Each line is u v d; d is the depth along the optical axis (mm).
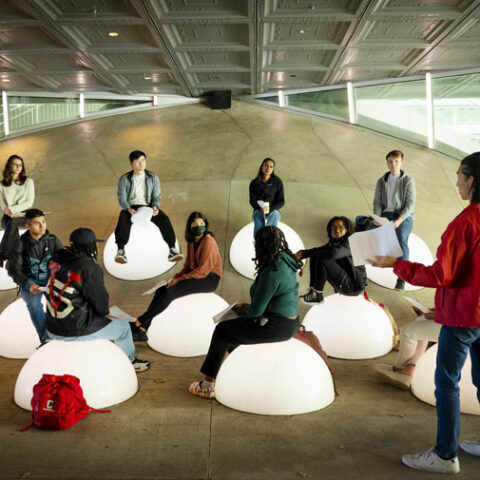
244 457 2926
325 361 4051
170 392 4051
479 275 2613
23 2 6938
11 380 4410
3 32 8367
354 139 10992
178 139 11078
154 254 6820
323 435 3219
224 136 11102
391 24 7840
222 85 11828
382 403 3797
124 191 6625
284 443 3111
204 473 2742
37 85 11930
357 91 11523
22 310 5113
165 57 9445
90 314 3865
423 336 4055
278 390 3537
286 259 3609
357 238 3193
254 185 7008
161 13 7453
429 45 8609
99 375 3703
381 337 4949
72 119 12766
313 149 10547
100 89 12062
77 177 9938
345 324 4898
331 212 8578
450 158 10273
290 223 8258
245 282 6883
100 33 8375
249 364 3645
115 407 3711
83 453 2980
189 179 9547
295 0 7047
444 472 2713
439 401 2738
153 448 3045
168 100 12852
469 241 2615
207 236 5168
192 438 3184
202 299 5047
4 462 2867
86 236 3801
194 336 4871
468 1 6949
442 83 10391
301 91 12234
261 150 10500
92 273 3758
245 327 3701
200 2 7152
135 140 11203
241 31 8258
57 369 3664
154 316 5008
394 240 3053
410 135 10875
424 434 3223
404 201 6531
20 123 12883
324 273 5012
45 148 11297
